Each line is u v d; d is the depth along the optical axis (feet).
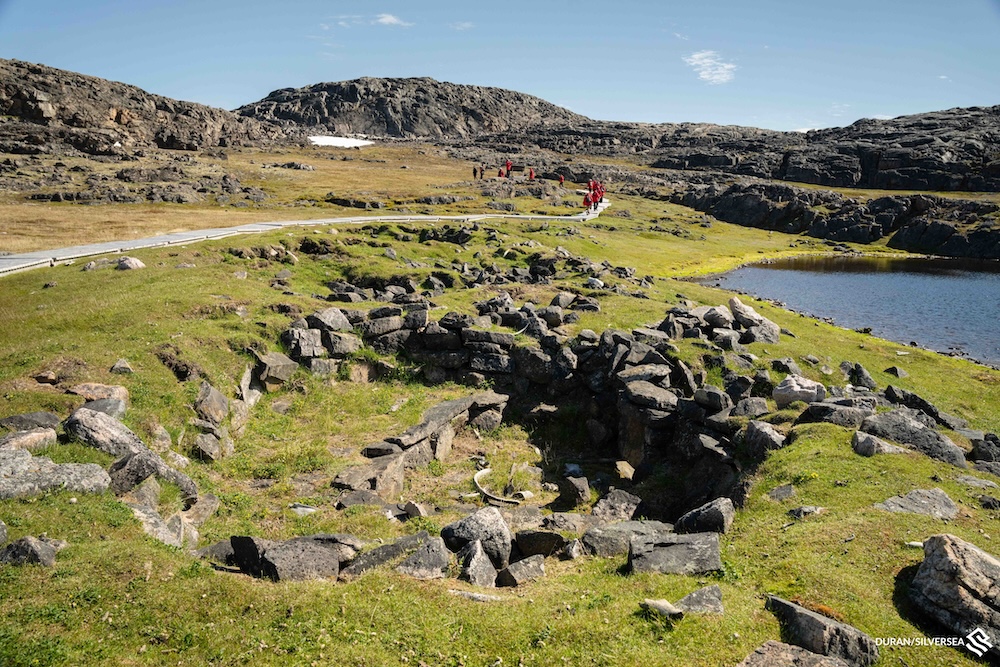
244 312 97.04
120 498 50.11
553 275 151.94
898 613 34.68
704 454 65.98
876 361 109.81
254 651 33.83
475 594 39.52
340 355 92.73
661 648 32.76
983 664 30.76
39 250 134.72
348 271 139.33
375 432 77.51
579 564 45.03
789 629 33.37
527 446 82.33
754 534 45.34
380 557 44.60
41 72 452.35
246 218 207.21
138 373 71.72
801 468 53.78
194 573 40.91
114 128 460.96
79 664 31.86
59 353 72.54
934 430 61.93
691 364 87.45
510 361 93.45
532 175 427.33
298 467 67.82
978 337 165.58
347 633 35.35
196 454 66.33
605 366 87.76
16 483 44.86
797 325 130.72
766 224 407.44
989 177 460.14
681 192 476.13
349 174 429.38
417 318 98.84
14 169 291.38
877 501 46.98
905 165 499.10
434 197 308.81
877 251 351.25
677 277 226.58
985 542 40.60
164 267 118.62
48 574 37.60
